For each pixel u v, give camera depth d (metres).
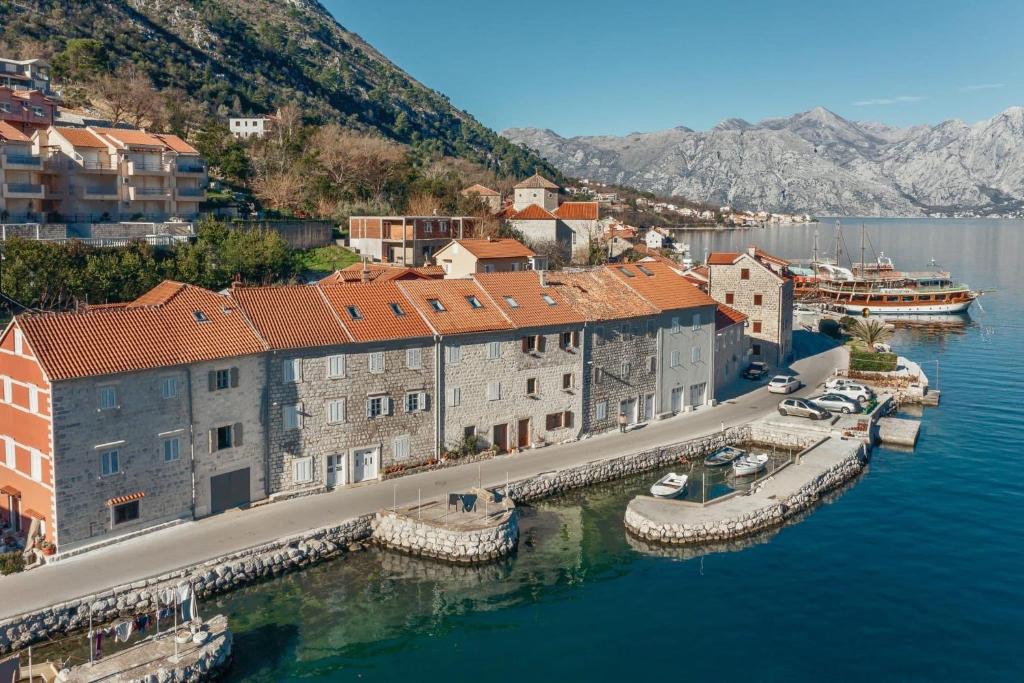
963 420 87.50
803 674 42.34
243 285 92.44
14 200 104.56
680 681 41.72
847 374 101.44
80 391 48.06
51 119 139.12
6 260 79.19
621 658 43.56
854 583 51.53
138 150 115.62
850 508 63.25
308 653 43.09
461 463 66.38
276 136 181.00
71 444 47.94
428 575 51.59
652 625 46.78
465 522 54.09
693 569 53.28
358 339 60.53
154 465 51.81
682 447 73.25
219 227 103.75
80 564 47.31
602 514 61.16
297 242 119.31
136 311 54.06
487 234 133.25
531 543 56.12
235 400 55.44
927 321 162.12
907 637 45.62
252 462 56.81
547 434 72.69
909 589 50.75
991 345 133.88
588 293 77.81
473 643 44.66
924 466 72.69
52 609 42.16
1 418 51.75
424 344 64.38
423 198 151.75
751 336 107.12
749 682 41.69
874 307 172.62
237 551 49.28
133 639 42.38
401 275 88.12
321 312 61.81
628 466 68.94
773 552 55.72
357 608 47.53
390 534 54.59
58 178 110.44
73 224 96.88
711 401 87.69
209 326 55.88
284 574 50.38
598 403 76.12
